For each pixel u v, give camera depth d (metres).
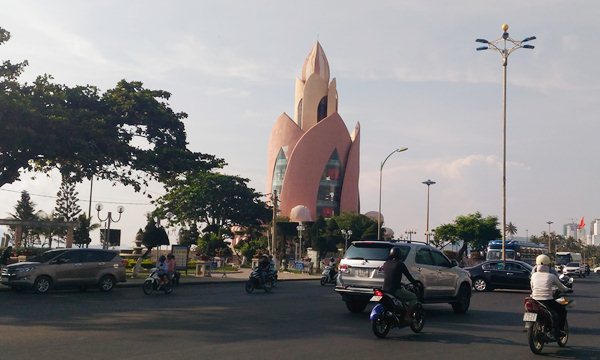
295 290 27.50
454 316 16.84
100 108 30.36
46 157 28.95
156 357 9.43
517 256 51.38
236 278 36.69
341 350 10.50
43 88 28.77
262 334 12.23
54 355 9.50
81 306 17.81
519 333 13.29
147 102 30.78
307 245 73.56
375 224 89.31
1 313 15.59
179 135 32.69
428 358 9.98
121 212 38.44
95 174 30.72
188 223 81.25
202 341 11.13
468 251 93.69
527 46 39.56
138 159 29.84
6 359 9.15
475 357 10.19
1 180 28.33
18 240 40.34
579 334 13.63
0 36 27.02
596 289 35.75
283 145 117.56
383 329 12.08
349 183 115.69
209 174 82.31
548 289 11.08
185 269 37.34
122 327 12.95
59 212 72.38
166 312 16.30
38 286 23.06
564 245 148.12
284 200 112.56
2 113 24.05
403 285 13.20
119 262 25.36
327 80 120.38
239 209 82.12
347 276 15.97
